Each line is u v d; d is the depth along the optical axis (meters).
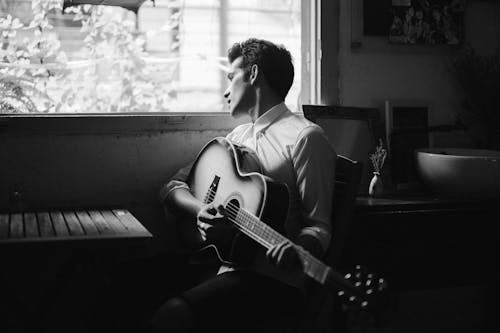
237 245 2.29
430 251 2.79
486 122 3.37
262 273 2.35
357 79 3.25
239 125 3.11
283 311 2.36
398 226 2.73
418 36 3.31
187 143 3.05
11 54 2.95
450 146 3.43
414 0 3.30
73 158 2.90
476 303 3.43
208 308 2.20
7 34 2.94
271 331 2.35
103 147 2.94
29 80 2.98
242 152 2.54
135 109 3.17
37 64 2.99
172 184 2.80
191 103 3.26
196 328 2.17
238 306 2.26
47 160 2.87
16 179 2.84
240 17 3.29
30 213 2.67
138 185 2.99
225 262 2.38
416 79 3.36
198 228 2.61
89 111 3.08
